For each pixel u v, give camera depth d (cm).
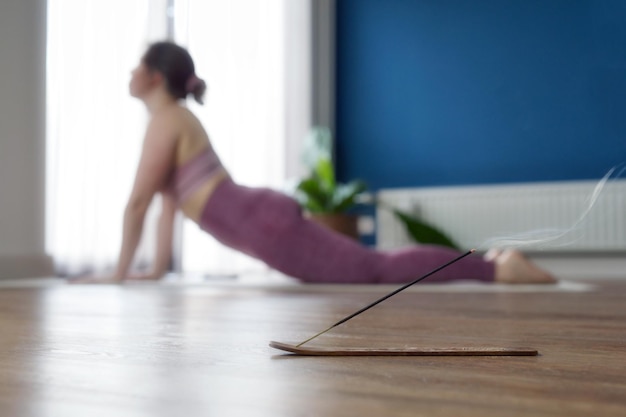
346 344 74
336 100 498
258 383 48
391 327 95
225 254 407
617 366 57
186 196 242
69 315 116
